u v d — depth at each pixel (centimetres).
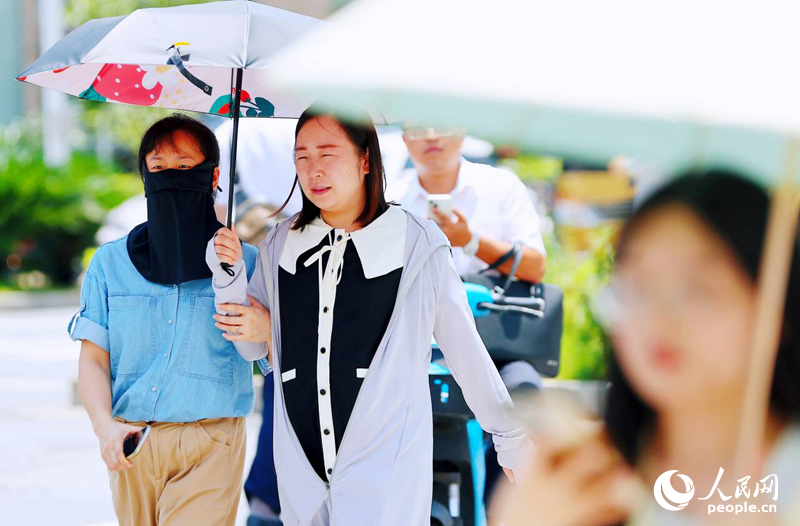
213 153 577
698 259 266
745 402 266
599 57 217
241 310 529
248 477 807
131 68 666
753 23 222
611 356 284
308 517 501
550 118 217
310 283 516
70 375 1850
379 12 231
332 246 516
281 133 830
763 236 260
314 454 505
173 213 560
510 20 223
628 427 284
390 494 489
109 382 558
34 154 3744
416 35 222
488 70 212
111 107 3822
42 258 3644
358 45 223
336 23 238
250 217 824
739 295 265
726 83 216
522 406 305
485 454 752
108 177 3875
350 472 493
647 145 225
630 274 275
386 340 500
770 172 243
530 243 743
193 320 557
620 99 213
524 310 714
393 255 512
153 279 557
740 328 266
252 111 680
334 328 505
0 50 4241
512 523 302
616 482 291
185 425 552
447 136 745
